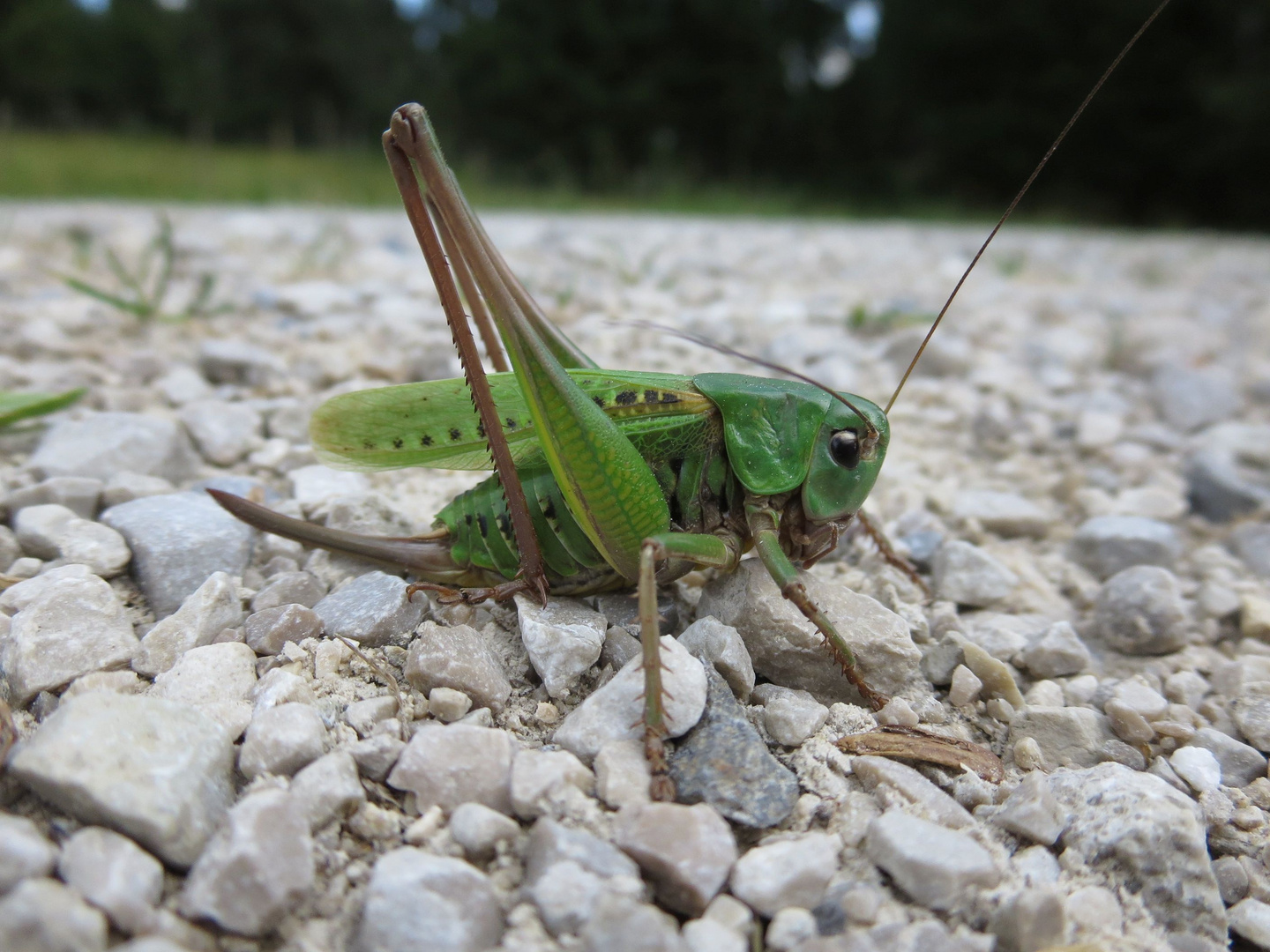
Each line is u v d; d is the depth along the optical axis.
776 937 0.05
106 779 0.05
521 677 0.07
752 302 0.21
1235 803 0.06
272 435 0.11
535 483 0.07
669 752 0.06
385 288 0.19
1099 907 0.05
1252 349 0.20
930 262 0.31
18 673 0.06
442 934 0.05
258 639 0.07
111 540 0.08
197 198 0.37
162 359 0.13
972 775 0.06
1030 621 0.09
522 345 0.06
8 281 0.17
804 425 0.07
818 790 0.06
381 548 0.07
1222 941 0.05
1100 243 0.43
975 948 0.05
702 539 0.07
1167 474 0.12
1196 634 0.09
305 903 0.05
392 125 0.06
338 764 0.05
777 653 0.07
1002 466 0.12
